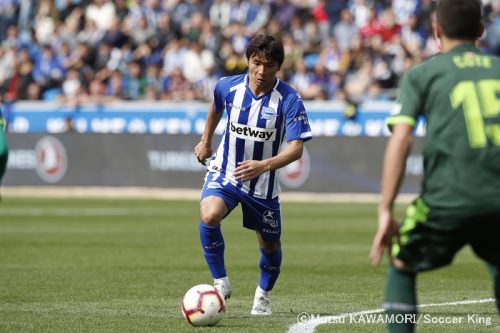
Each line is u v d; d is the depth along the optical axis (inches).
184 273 1407.5
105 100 3410.4
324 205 2795.3
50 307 1072.8
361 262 1555.1
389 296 671.8
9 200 2997.0
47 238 1947.6
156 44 3619.6
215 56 3496.6
